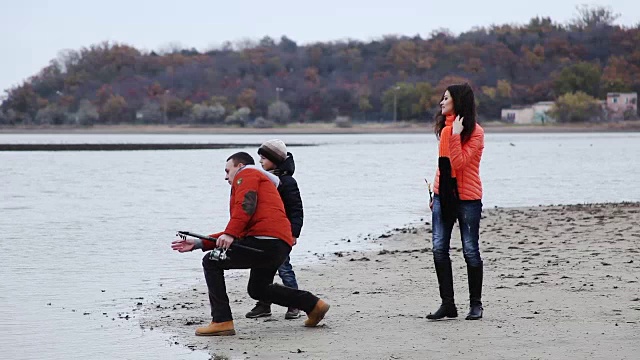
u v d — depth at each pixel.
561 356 11.39
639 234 24.22
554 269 18.55
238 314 15.15
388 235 27.38
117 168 68.56
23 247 24.84
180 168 68.75
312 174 61.72
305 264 21.19
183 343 13.07
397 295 16.42
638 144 124.00
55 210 36.44
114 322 14.74
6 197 43.12
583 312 13.95
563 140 145.75
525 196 43.06
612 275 17.42
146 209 36.94
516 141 140.00
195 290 17.89
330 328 13.62
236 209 13.14
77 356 12.50
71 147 112.19
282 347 12.54
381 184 51.97
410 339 12.66
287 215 14.23
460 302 15.48
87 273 20.19
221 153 94.06
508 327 13.12
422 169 68.19
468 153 13.54
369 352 12.02
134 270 20.64
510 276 17.84
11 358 12.49
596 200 40.66
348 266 20.58
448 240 13.92
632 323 13.07
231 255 13.23
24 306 16.28
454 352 11.80
